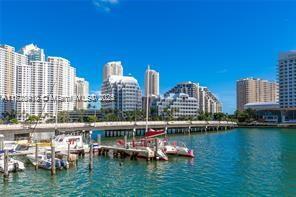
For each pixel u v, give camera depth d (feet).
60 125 391.04
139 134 501.15
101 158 241.14
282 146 346.33
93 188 161.68
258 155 269.85
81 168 205.57
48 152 220.23
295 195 148.46
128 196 148.97
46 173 189.47
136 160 233.55
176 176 185.78
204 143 379.96
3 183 168.86
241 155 269.44
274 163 228.02
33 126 362.33
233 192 152.97
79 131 409.90
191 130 614.75
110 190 158.30
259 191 154.51
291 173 192.75
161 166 213.87
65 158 218.38
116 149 245.86
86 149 251.19
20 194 152.05
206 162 230.27
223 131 649.20
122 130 500.74
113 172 195.62
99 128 432.66
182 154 249.96
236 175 187.62
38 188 161.07
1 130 335.06
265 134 559.38
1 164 184.65
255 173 192.95
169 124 533.96
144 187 163.02
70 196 149.38
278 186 163.12
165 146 253.03
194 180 176.24
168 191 155.63
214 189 158.10
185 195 149.07
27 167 202.39
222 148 324.80
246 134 556.92
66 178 179.93
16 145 242.99
